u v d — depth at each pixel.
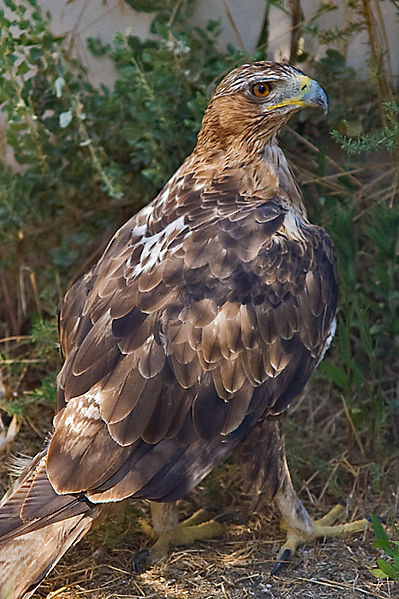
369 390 9.20
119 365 6.92
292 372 7.51
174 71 9.85
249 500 8.90
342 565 7.94
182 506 8.90
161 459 6.88
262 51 10.20
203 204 7.82
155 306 7.09
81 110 9.93
